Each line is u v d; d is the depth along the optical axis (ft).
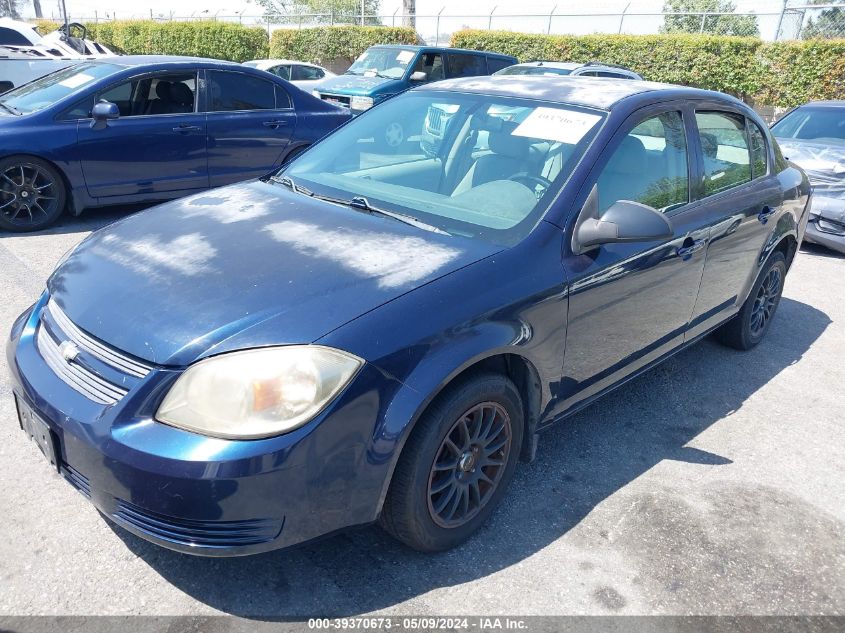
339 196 10.71
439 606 8.04
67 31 42.01
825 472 11.43
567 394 10.11
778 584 8.77
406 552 8.87
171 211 10.40
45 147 20.58
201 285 7.95
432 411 7.92
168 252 8.80
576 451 11.51
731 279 13.61
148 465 6.81
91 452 7.14
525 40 64.03
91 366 7.56
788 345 16.69
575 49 61.26
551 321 9.12
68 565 8.22
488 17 70.08
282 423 6.89
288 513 7.11
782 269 16.22
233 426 6.84
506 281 8.62
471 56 44.68
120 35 96.02
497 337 8.30
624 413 12.93
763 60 53.26
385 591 8.21
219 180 24.16
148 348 7.28
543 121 10.89
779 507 10.36
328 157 12.32
